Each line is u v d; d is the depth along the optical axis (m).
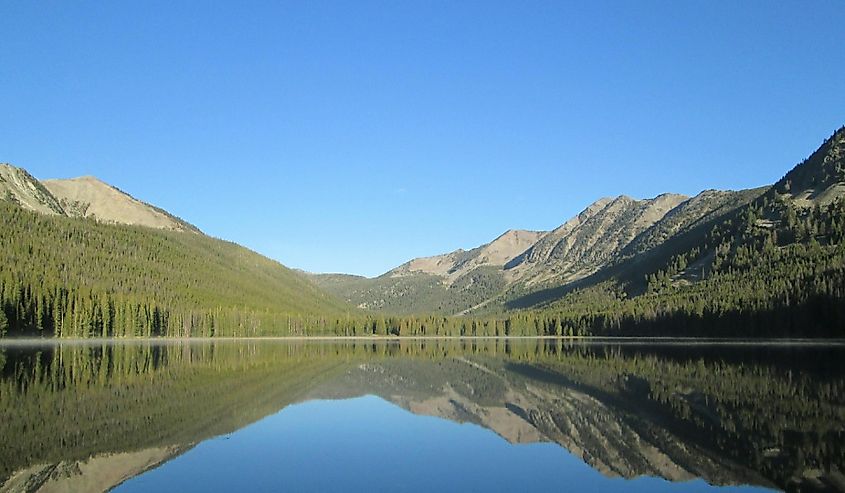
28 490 25.48
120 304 171.62
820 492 24.88
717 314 167.88
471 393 58.38
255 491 25.73
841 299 136.88
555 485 26.94
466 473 28.98
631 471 28.88
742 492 25.25
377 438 37.03
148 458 31.08
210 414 44.12
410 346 173.75
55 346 129.88
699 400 49.03
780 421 39.41
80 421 39.72
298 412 46.47
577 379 68.62
